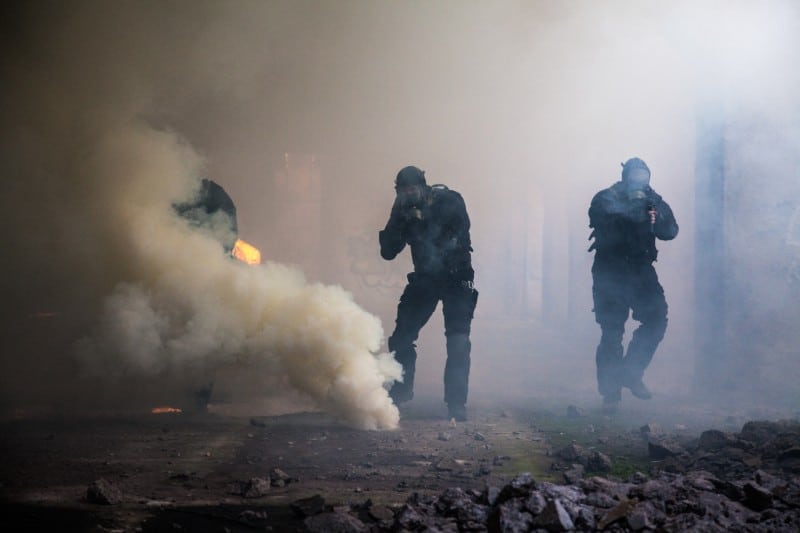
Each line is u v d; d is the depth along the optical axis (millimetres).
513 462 6176
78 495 4953
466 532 4016
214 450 6402
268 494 5078
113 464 5832
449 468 5871
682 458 6055
